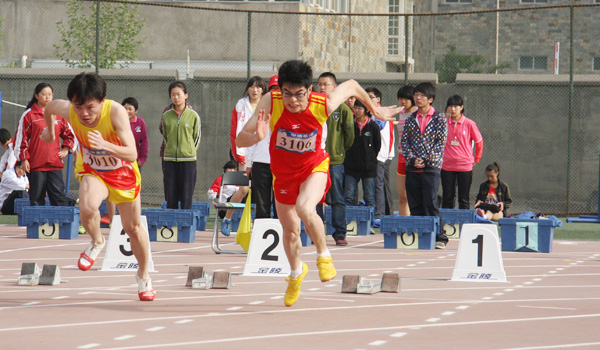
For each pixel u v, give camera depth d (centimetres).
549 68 5788
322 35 3838
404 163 2052
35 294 1144
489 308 1051
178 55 3838
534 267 1546
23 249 1786
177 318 959
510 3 5862
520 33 5828
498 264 1330
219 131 3247
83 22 3844
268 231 1402
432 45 5512
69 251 1755
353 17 4044
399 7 4772
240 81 3231
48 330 877
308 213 991
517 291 1217
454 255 1762
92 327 897
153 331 877
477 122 3128
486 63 5766
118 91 3262
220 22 3797
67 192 2588
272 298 1127
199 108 3253
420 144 1909
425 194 1919
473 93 3128
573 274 1437
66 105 1047
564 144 3059
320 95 995
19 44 3962
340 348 799
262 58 3753
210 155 3250
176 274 1393
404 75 3092
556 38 5772
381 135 2339
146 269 1095
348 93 1024
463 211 2212
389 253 1792
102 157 1027
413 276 1396
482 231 1345
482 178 3127
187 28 3831
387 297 1143
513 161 3100
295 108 978
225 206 1759
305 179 1029
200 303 1074
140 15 3869
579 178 3045
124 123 1011
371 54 4184
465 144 2267
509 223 1880
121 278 1334
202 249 1855
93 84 989
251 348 794
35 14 3956
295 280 1050
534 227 1858
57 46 3831
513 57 5844
